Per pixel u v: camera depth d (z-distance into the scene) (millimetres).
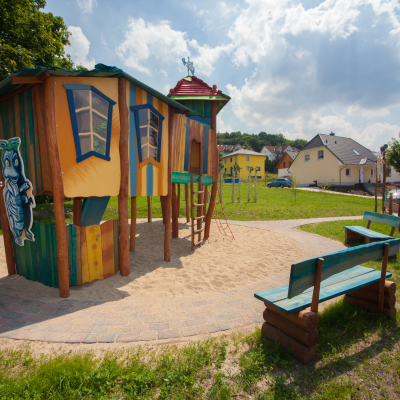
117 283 5027
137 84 5277
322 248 7777
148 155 5805
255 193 19641
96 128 4723
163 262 6453
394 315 3564
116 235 5570
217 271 5832
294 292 2549
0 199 5324
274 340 2986
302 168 38531
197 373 2488
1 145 5152
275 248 7836
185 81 9492
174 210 8977
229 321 3582
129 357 2734
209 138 8977
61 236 4289
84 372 2389
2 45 10766
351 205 18906
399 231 9445
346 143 37719
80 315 3725
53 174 4184
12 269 5375
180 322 3539
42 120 4254
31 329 3324
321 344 2959
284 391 2287
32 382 2277
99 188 4812
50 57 13656
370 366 2648
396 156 27859
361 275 3758
